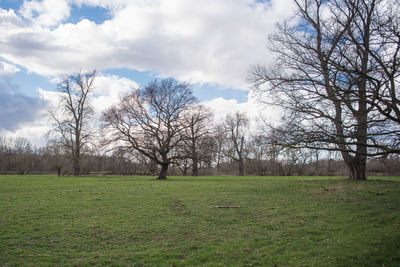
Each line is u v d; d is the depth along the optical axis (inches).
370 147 526.3
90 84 2182.6
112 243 421.7
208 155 1743.4
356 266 316.2
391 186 919.0
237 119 2997.0
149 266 336.5
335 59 522.3
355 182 1094.4
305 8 628.7
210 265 333.1
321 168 2274.9
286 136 567.8
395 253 343.9
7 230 478.0
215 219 555.8
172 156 1760.6
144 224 521.0
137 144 1678.2
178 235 457.1
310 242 406.0
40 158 3002.0
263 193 902.4
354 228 464.4
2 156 3191.4
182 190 994.7
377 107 477.7
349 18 514.9
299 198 784.3
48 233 463.8
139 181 1469.0
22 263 343.3
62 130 2114.9
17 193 917.8
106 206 688.4
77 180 1526.8
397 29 472.4
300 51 588.1
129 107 1708.9
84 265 341.1
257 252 373.7
